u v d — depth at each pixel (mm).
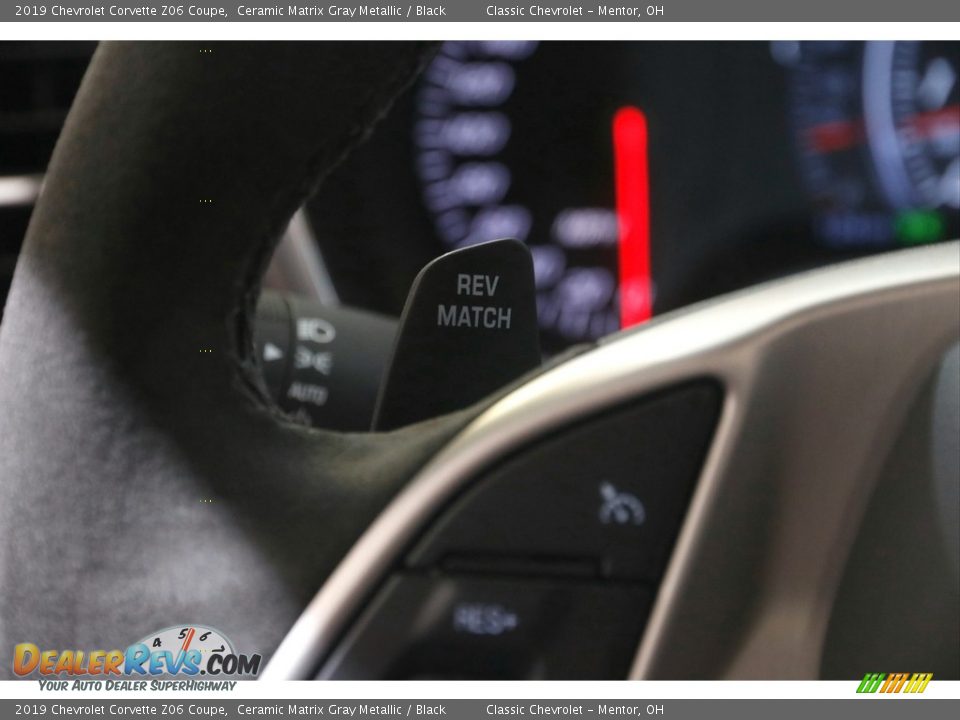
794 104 1634
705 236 1626
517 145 1582
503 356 224
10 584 210
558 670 195
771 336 194
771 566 195
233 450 206
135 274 202
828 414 196
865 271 203
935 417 200
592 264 1604
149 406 203
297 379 517
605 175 1597
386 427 224
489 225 1587
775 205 1652
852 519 197
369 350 537
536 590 195
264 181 201
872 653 202
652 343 197
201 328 205
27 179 1029
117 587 204
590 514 195
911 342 197
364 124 203
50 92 1159
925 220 1675
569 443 195
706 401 193
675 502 194
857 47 1642
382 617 196
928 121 1666
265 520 203
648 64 1591
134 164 201
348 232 1526
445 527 196
